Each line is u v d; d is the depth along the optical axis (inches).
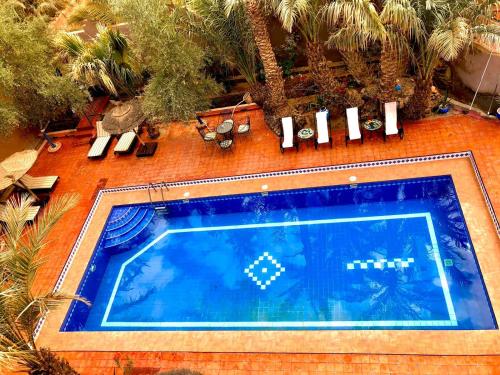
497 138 443.5
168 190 511.8
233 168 511.5
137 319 409.7
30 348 275.3
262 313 385.4
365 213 442.6
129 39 551.2
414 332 327.0
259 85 540.7
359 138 477.1
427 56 416.2
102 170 571.5
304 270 408.2
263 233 454.3
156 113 520.4
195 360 346.9
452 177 424.5
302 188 463.2
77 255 467.8
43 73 535.8
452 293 357.4
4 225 435.8
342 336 338.0
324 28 573.9
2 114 489.4
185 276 435.2
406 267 386.0
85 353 372.2
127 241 477.7
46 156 628.4
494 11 435.5
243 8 462.0
